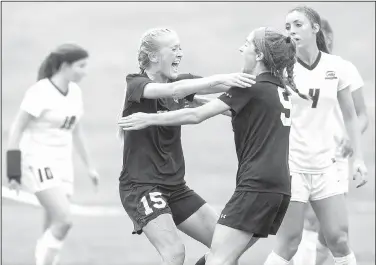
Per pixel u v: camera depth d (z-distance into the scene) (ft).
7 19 342.64
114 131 196.13
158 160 51.55
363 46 290.56
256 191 48.55
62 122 67.77
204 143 180.04
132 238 93.97
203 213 53.06
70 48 68.08
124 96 52.24
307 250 64.80
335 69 60.03
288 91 49.93
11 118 207.62
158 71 52.26
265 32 49.70
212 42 306.55
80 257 82.33
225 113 52.39
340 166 65.05
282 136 49.16
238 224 48.70
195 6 354.13
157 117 49.42
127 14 351.46
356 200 123.54
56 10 358.43
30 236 93.76
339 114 66.64
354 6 333.62
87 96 241.14
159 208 50.47
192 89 49.08
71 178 68.74
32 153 67.15
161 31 52.21
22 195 77.25
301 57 60.03
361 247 88.33
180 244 50.49
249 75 48.83
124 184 51.83
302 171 59.26
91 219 107.86
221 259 48.83
